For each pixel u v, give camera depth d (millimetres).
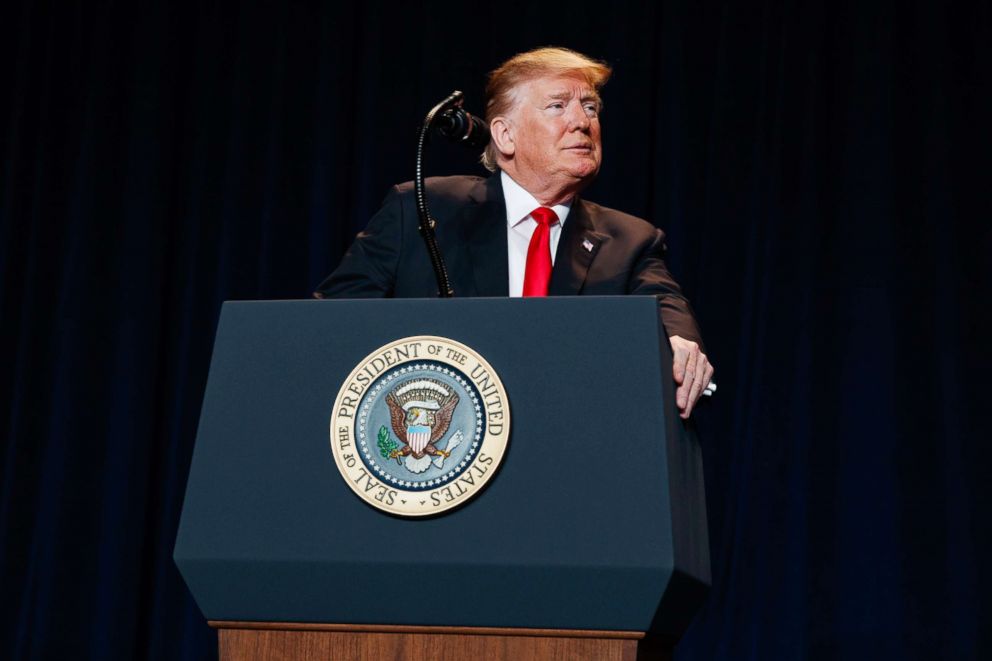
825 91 8836
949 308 8367
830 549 8219
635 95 8875
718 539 8250
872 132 8672
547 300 2680
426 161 9000
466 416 2604
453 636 2578
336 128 9133
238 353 2805
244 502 2686
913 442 8250
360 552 2590
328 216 8992
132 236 9148
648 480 2529
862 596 8102
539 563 2508
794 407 8352
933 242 8492
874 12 8836
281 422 2725
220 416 2760
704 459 8359
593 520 2520
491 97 4469
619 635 2508
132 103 9383
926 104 8703
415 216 4121
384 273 4098
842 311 8492
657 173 8773
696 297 8594
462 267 4043
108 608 8641
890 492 8188
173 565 8695
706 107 8883
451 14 9156
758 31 8875
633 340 2625
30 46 9594
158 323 9078
